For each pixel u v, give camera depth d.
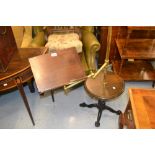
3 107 2.41
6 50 1.75
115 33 2.55
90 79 1.99
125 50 2.38
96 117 2.27
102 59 2.88
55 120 2.24
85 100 2.48
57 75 1.41
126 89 2.62
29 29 2.65
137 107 1.52
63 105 2.41
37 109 2.37
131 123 1.59
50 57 1.45
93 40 2.34
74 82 1.47
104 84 1.94
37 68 1.41
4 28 1.69
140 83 2.74
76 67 1.45
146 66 2.81
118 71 2.65
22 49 2.03
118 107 2.38
